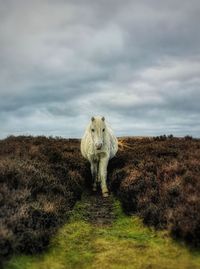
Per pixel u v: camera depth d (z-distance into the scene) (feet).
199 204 9.45
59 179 12.97
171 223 9.16
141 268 7.89
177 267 7.82
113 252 8.63
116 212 11.70
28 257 8.23
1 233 7.93
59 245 8.95
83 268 8.06
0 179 10.77
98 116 13.35
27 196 10.27
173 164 12.96
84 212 11.67
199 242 8.41
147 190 11.51
